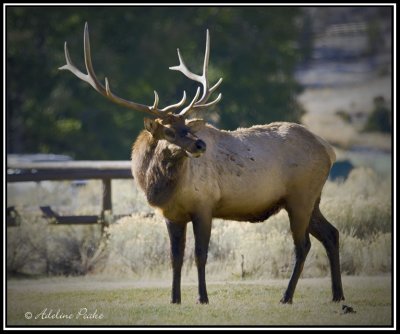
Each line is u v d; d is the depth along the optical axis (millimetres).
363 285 43656
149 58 123125
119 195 61125
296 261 39938
